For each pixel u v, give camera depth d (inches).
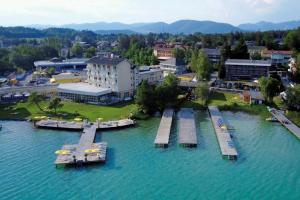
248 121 4485.7
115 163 3225.9
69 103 5423.2
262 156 3346.5
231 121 4493.1
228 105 5128.0
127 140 3823.8
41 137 3964.1
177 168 3102.9
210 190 2719.0
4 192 2721.5
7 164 3225.9
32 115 4820.4
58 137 3959.2
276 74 6604.3
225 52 7741.1
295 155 3368.6
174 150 3513.8
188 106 5216.5
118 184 2834.6
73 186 2807.6
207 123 4416.8
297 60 6732.3
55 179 2928.2
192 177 2930.6
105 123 4301.2
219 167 3112.7
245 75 6909.5
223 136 3804.1
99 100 5467.5
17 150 3567.9
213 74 7381.9
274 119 4468.5
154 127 4279.0
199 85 5457.7
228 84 6343.5
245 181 2856.8
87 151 3346.5
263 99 5132.9
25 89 5959.6
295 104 4795.8
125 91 5738.2
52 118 4643.2
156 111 4931.1
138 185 2812.5
